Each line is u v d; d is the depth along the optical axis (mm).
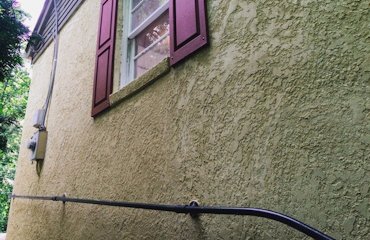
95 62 3102
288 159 1192
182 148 1729
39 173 3979
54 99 4102
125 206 2006
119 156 2328
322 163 1081
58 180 3332
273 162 1243
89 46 3430
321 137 1103
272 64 1340
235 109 1465
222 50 1613
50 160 3715
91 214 2576
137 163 2096
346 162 1015
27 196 4059
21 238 4102
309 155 1125
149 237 1842
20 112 9406
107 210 2363
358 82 1035
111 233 2227
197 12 1817
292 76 1249
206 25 1729
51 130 3938
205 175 1542
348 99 1051
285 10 1339
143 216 1948
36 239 3570
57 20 4672
